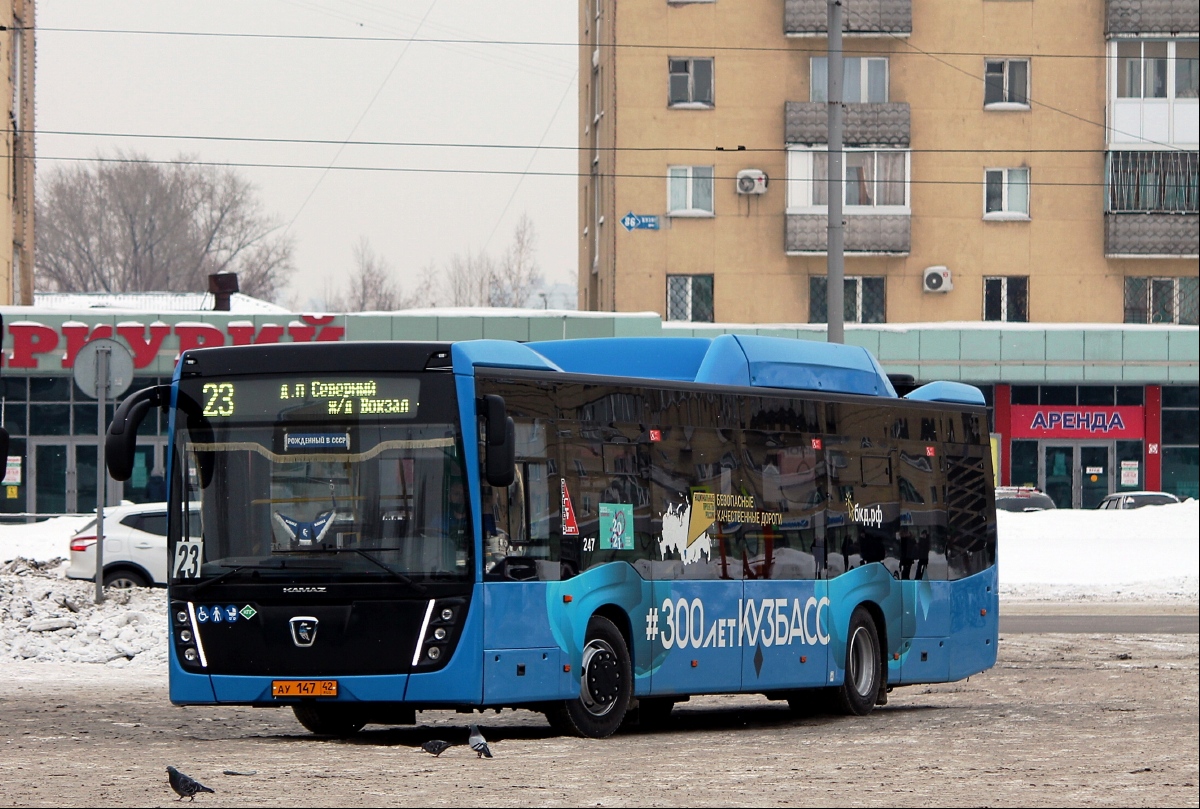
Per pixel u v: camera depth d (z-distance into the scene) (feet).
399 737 49.96
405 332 172.65
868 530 60.13
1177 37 193.98
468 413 45.19
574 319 175.11
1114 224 194.08
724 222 193.57
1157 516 149.69
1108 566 135.74
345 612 44.80
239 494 46.03
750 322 193.77
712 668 52.54
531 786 36.40
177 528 46.47
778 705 66.23
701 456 53.01
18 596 78.07
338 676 44.75
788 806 33.42
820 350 59.88
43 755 41.37
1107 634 92.53
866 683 59.52
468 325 173.17
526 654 45.96
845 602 58.44
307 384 45.96
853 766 41.11
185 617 46.03
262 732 50.88
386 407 45.44
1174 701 61.72
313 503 45.47
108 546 95.55
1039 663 78.02
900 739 49.21
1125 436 188.03
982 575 66.69
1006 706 61.16
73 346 169.99
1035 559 138.31
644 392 51.21
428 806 32.86
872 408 61.11
